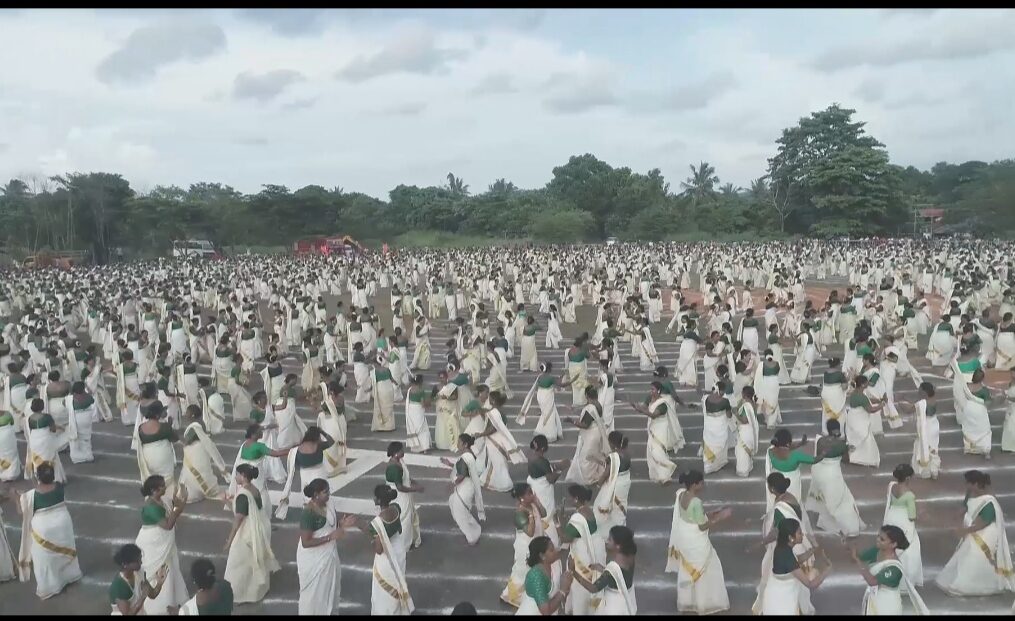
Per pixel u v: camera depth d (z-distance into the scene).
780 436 7.84
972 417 11.01
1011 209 60.88
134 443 11.16
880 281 32.06
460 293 30.16
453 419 12.40
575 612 6.57
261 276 37.56
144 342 16.48
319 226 78.31
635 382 17.14
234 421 14.52
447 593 7.71
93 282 33.44
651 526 9.21
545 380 12.64
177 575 7.07
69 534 7.98
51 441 10.71
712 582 6.97
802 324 16.67
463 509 8.79
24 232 55.81
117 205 59.09
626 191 80.00
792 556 6.05
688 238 72.31
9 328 19.58
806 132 71.06
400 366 16.42
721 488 10.34
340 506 10.04
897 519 7.38
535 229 76.00
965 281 24.45
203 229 68.62
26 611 7.46
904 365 15.62
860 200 64.62
